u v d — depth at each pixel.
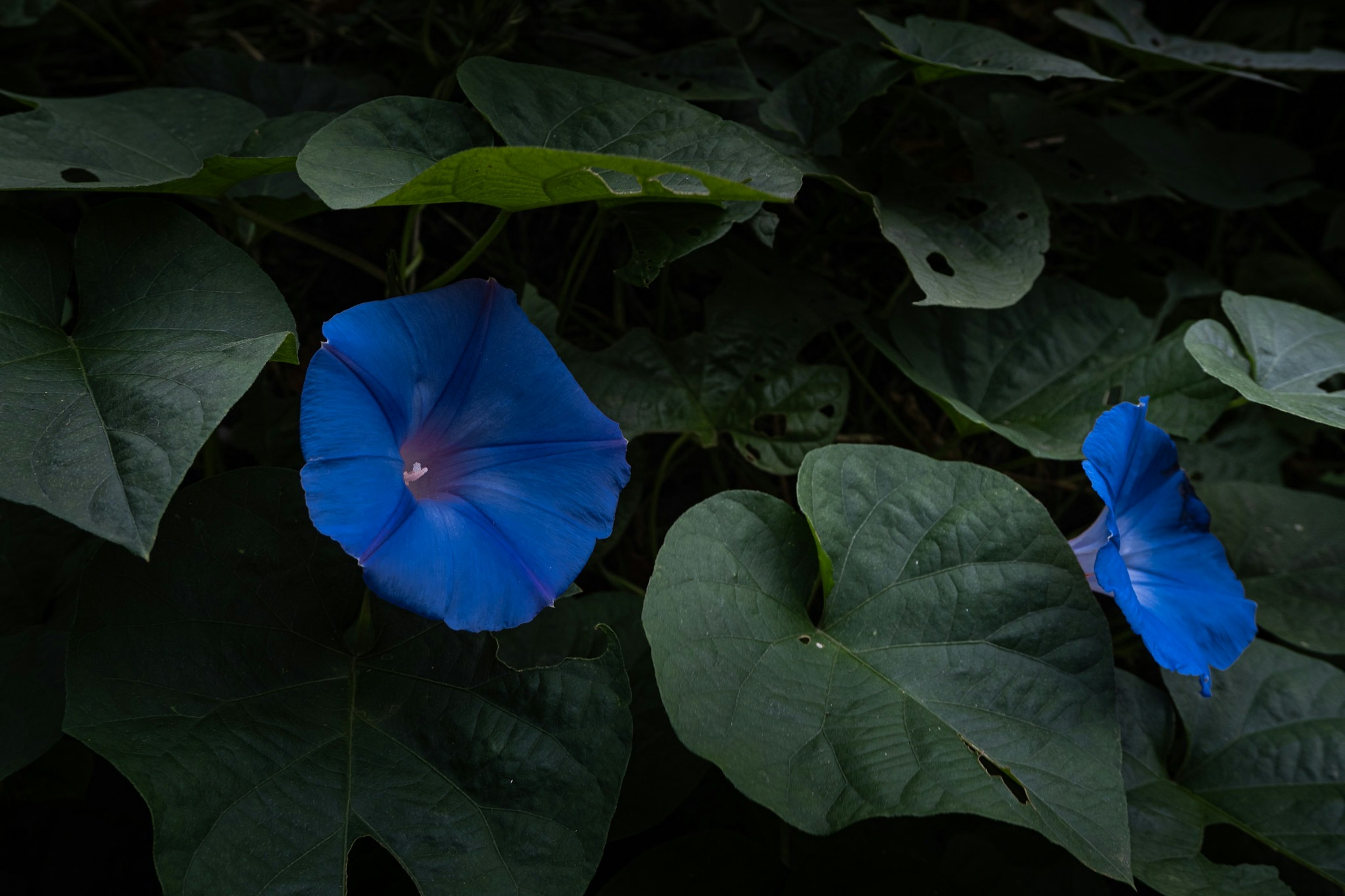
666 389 0.53
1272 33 0.77
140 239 0.45
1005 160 0.56
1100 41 0.76
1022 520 0.48
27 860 0.50
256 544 0.44
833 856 0.48
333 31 0.64
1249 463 0.63
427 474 0.44
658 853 0.48
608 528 0.44
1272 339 0.53
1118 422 0.48
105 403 0.41
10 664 0.45
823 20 0.63
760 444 0.53
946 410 0.55
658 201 0.49
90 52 0.66
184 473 0.39
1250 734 0.51
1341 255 0.76
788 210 0.66
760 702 0.44
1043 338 0.57
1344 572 0.57
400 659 0.45
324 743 0.43
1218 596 0.50
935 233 0.54
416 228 0.57
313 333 0.62
